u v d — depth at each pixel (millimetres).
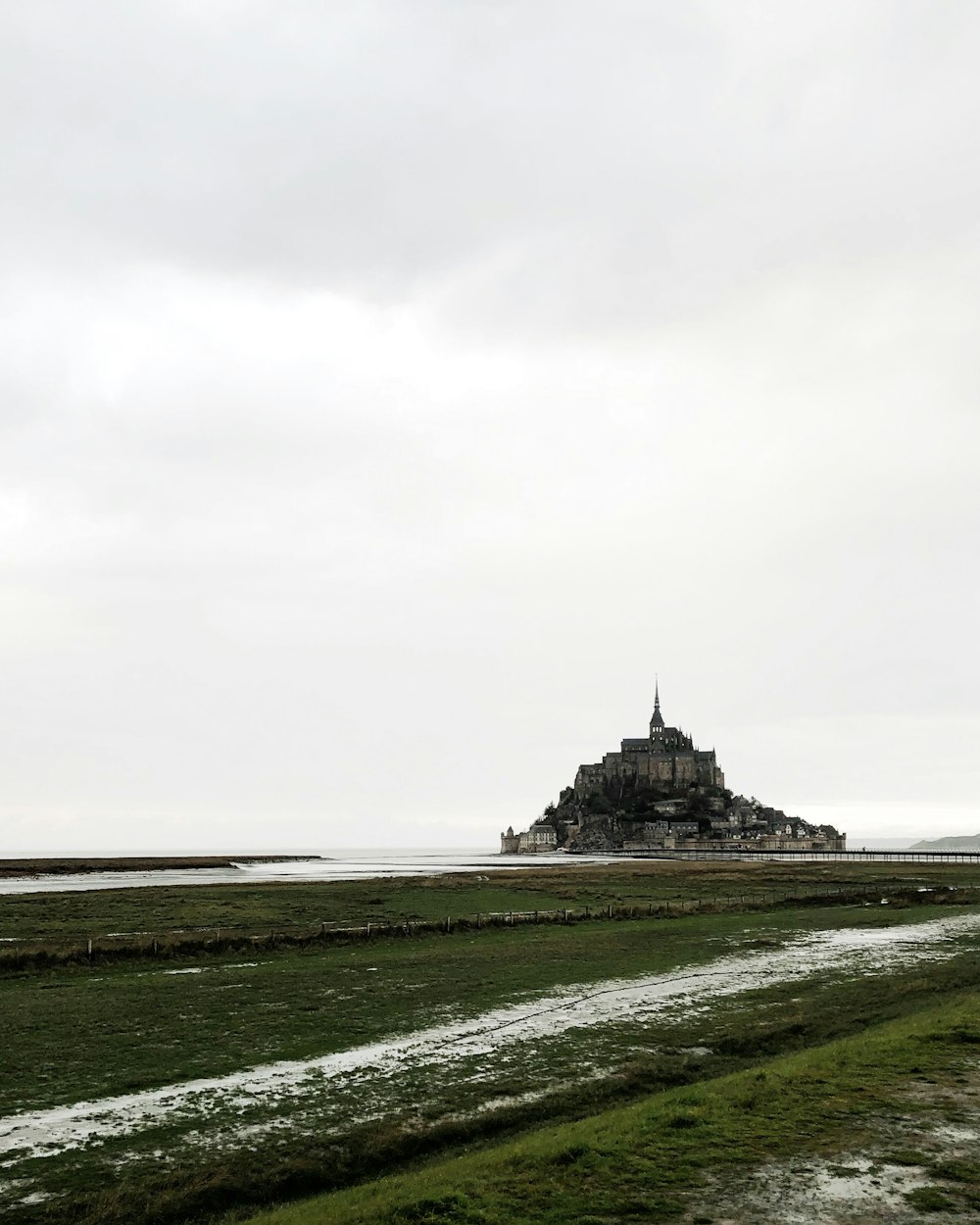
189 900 89688
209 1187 18656
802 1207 14797
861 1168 16344
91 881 171000
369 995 37906
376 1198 16484
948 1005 31875
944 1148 17203
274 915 72750
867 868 169000
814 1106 19719
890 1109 19391
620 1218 14625
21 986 40812
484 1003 36344
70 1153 20578
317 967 45312
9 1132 21875
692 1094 21438
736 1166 16609
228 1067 27203
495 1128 22203
